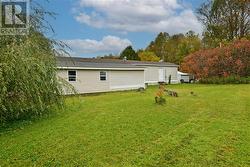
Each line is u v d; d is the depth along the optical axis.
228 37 50.31
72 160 7.45
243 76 35.81
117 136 9.37
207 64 38.28
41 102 10.80
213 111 13.85
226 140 8.85
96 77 27.14
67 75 24.67
